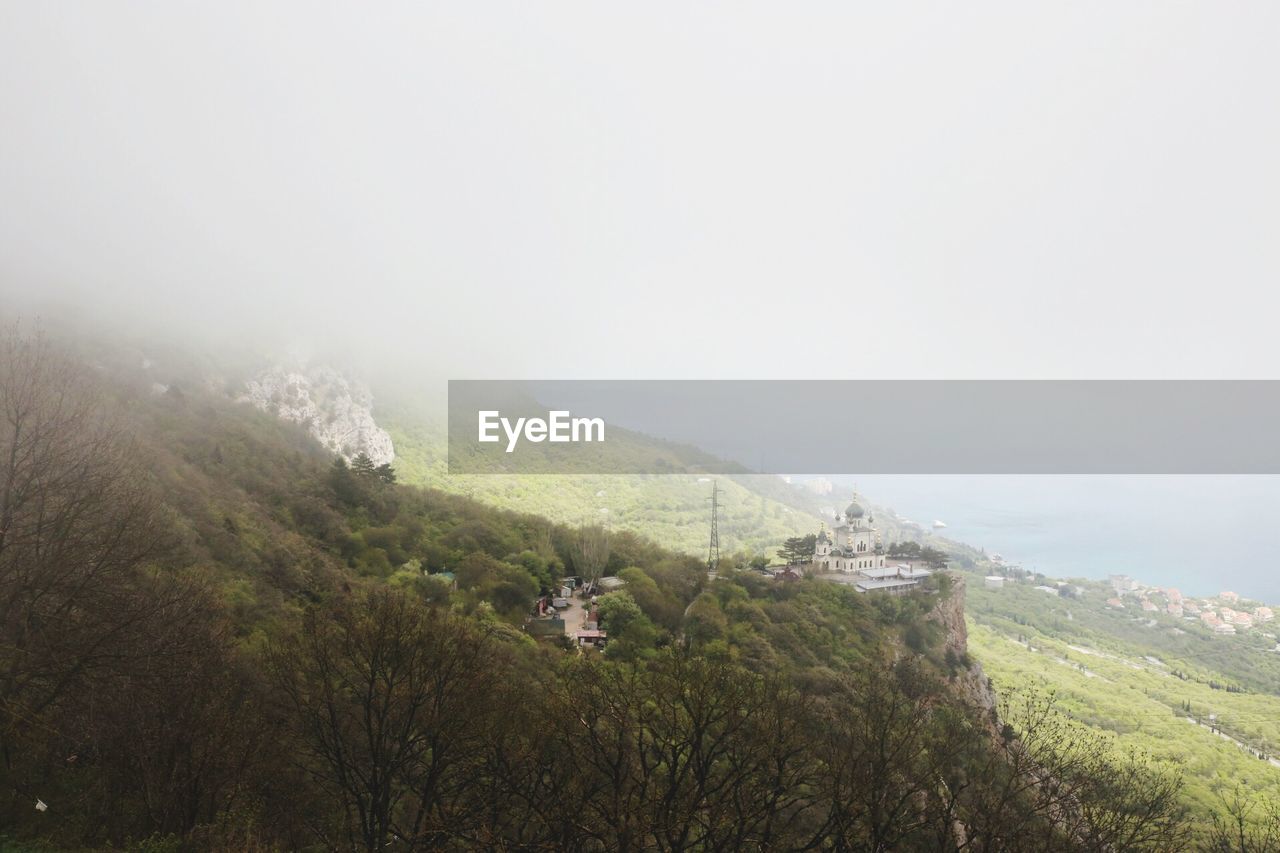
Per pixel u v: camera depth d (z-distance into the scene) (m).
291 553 63.03
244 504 73.06
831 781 32.78
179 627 31.38
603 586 88.56
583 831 27.88
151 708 28.80
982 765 33.75
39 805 25.86
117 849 25.05
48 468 31.78
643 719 32.50
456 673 32.22
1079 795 29.94
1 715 26.75
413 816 33.62
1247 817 51.69
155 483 58.69
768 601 86.88
